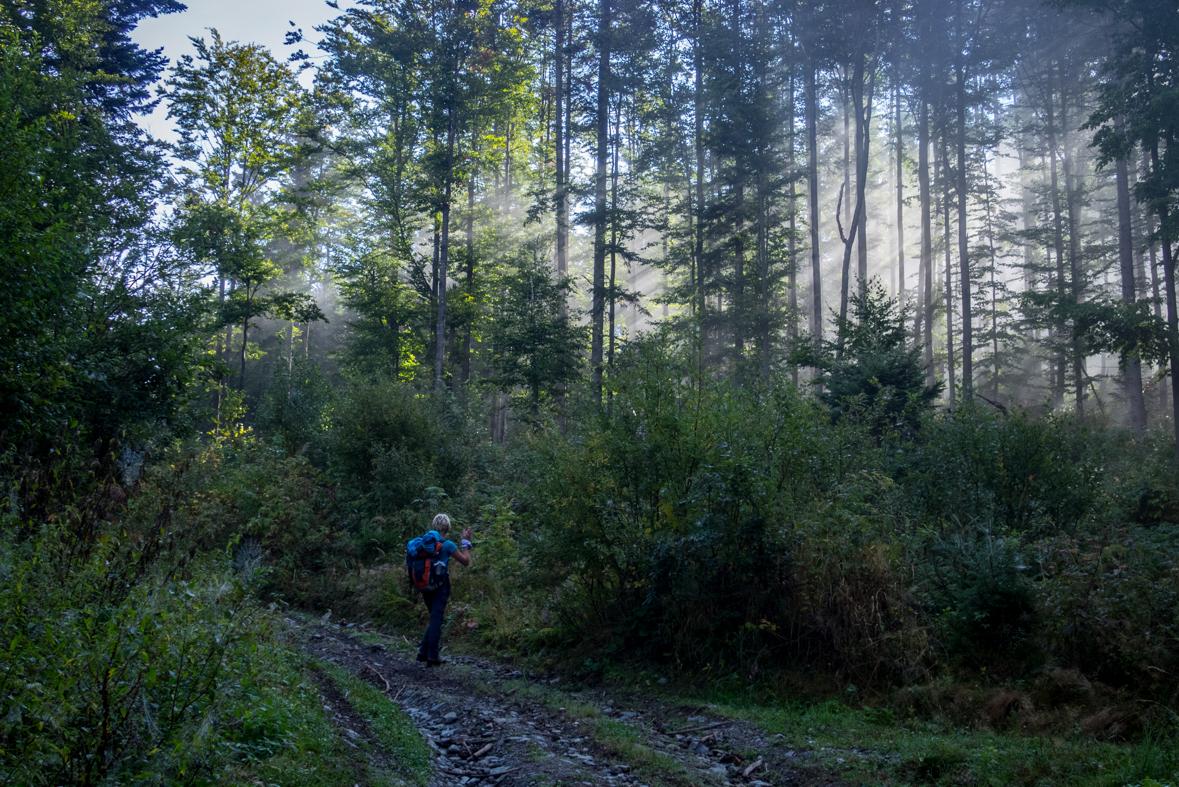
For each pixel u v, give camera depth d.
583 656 8.88
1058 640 6.73
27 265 9.11
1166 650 6.10
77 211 13.70
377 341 34.81
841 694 7.07
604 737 6.26
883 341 19.72
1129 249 26.72
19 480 6.03
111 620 3.59
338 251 42.22
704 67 34.84
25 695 3.01
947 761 5.33
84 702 3.20
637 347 10.08
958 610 7.44
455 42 31.97
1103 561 7.29
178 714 3.49
